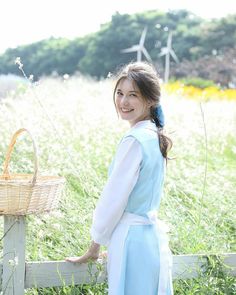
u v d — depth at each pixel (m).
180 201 4.95
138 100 3.04
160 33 28.14
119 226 3.00
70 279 3.39
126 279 2.94
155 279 2.97
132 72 3.03
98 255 3.25
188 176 5.65
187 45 27.31
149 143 2.97
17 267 3.26
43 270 3.35
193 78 24.31
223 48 26.78
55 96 8.09
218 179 5.73
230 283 3.63
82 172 5.23
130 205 2.99
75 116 6.90
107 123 6.72
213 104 9.02
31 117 5.89
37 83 5.45
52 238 4.19
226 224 4.84
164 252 3.03
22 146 5.56
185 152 6.33
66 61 28.56
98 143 6.12
